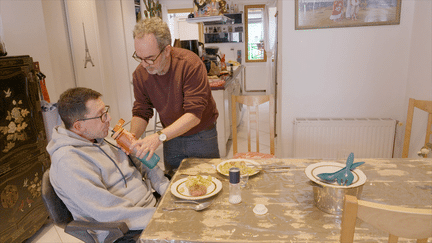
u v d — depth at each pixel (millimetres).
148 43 1321
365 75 2770
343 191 1023
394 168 1420
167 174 1656
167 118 1684
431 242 882
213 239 936
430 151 1828
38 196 2170
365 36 2680
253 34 7383
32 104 2098
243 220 1036
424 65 2428
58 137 1262
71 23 3375
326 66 2791
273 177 1366
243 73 7324
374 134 2748
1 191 1854
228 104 3848
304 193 1212
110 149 1404
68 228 1096
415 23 2553
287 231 966
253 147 3869
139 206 1333
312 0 2641
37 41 2541
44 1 2938
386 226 719
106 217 1166
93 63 3869
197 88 1502
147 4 5684
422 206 1090
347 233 739
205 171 1460
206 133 1761
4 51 1991
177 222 1039
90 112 1261
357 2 2594
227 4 7133
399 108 2803
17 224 1982
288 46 2791
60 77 3205
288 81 2875
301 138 2836
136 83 1636
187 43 3773
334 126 2766
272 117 2215
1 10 2221
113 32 4445
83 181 1161
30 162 2094
